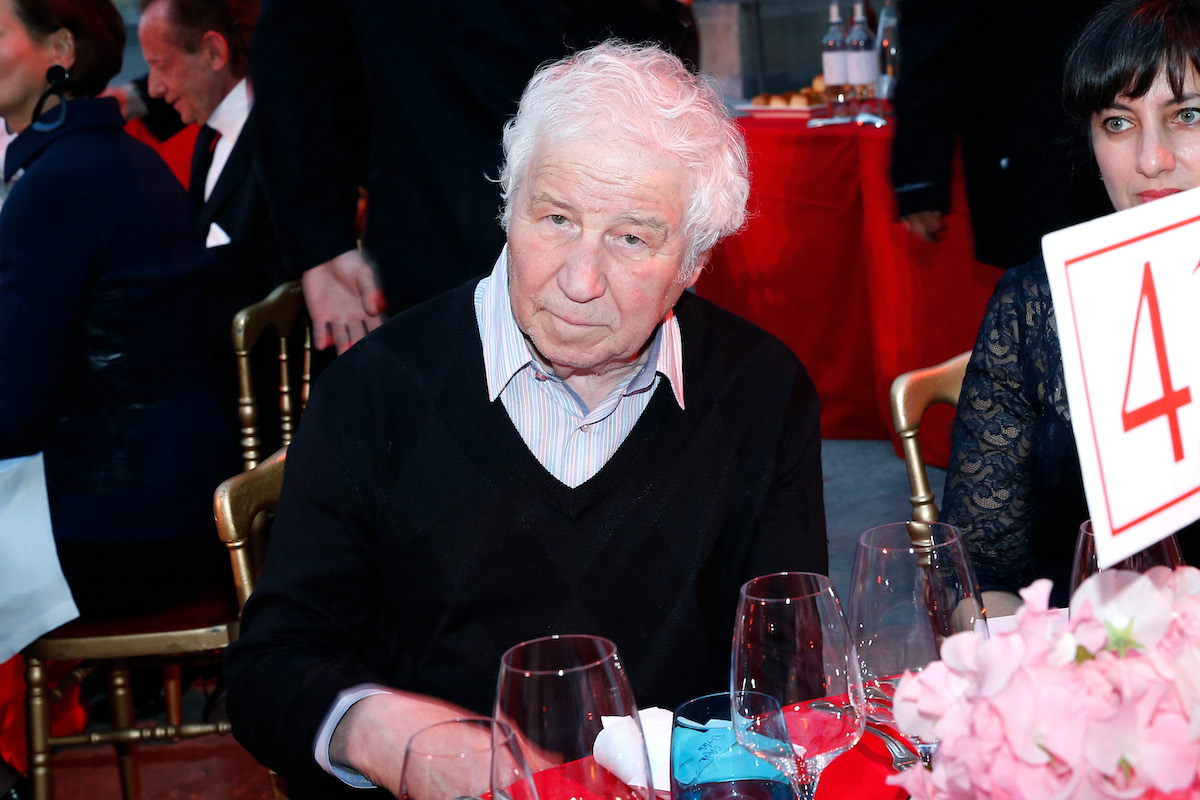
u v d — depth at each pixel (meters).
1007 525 1.62
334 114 2.36
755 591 1.02
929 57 2.93
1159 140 1.42
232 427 2.20
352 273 2.33
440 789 0.81
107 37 2.04
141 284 2.01
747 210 1.36
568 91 1.17
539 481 1.30
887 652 1.00
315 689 1.14
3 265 1.93
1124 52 1.40
